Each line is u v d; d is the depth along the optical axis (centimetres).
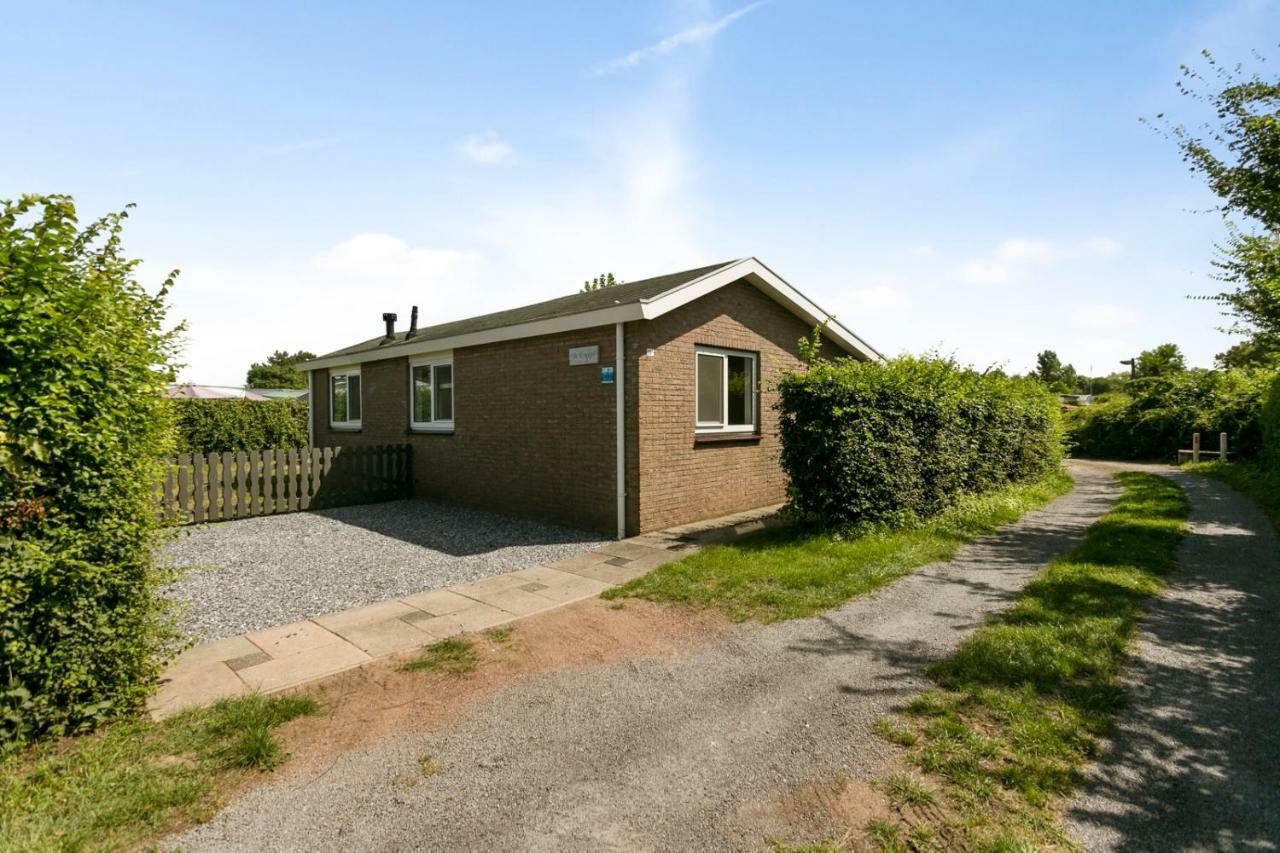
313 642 471
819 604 541
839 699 371
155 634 361
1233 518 947
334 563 728
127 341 346
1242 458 2000
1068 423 2731
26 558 290
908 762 303
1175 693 374
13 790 267
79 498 317
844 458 770
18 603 294
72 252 336
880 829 253
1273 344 918
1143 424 2384
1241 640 456
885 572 630
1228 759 304
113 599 337
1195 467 1794
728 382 1045
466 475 1149
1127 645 443
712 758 309
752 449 1075
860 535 768
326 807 270
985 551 742
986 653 424
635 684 396
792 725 341
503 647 460
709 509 987
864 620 507
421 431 1271
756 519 980
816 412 795
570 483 941
